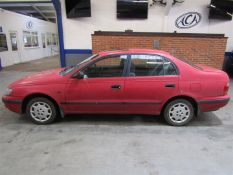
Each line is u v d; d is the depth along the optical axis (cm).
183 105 405
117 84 391
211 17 846
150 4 845
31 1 846
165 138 365
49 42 2039
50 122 420
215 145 342
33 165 288
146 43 731
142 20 864
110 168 282
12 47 1354
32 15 1922
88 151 322
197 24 866
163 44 730
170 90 392
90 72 396
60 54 906
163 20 860
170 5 801
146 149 329
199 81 391
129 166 286
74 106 406
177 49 734
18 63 1412
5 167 284
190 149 329
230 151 325
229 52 886
